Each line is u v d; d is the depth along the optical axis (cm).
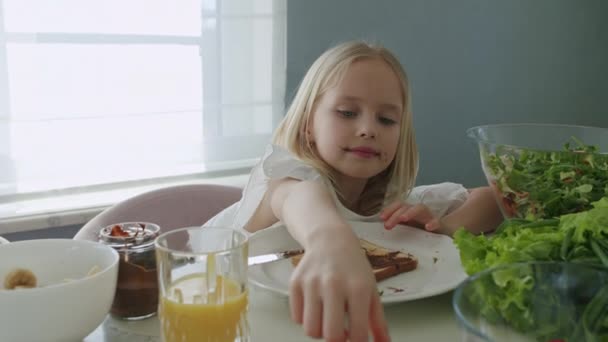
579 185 71
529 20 185
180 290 56
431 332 60
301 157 96
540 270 50
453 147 176
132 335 60
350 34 152
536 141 86
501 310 48
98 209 126
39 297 55
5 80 121
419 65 165
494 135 84
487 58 178
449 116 174
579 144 82
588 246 59
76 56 126
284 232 75
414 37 162
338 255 55
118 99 131
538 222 65
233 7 138
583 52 200
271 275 67
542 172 72
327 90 96
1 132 122
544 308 49
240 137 144
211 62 138
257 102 144
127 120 132
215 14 136
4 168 124
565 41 195
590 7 198
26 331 55
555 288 50
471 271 60
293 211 71
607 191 70
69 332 56
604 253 57
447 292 65
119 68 130
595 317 49
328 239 58
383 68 97
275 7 142
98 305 58
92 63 127
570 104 201
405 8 159
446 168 176
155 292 62
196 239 60
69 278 62
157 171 137
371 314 51
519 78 187
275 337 59
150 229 65
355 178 99
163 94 135
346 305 51
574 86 201
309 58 148
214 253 56
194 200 105
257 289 65
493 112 183
